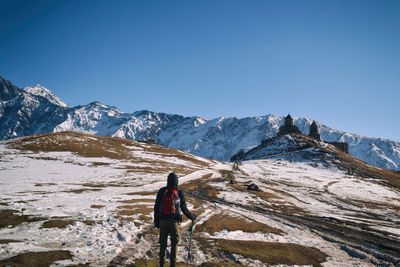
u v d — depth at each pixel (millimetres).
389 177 115938
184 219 16656
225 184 57406
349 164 133625
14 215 13625
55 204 18281
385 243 16125
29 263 6672
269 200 39625
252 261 9250
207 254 9609
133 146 117812
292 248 11938
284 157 154375
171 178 6758
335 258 11086
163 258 6145
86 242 9477
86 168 63750
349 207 42469
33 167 58125
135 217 15047
